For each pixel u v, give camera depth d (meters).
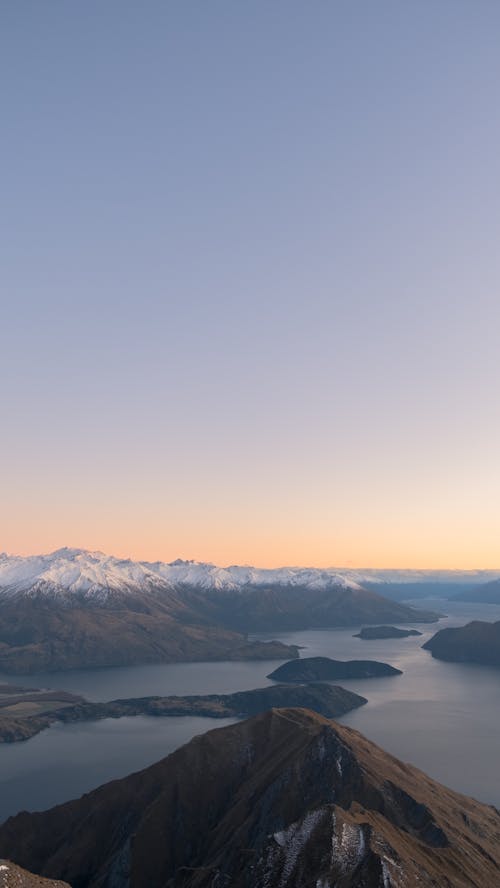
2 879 94.88
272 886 110.06
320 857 111.69
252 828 149.12
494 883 120.38
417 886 103.38
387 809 142.75
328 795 150.00
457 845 128.25
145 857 155.75
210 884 118.75
